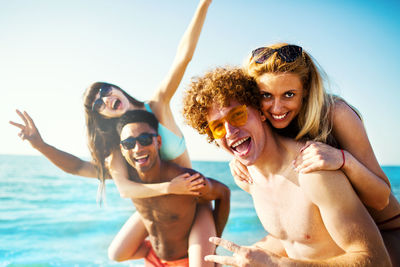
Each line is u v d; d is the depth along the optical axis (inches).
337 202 62.9
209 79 76.9
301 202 71.3
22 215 455.8
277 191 76.6
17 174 784.9
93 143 136.2
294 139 78.7
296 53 76.7
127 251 132.3
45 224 400.5
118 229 381.1
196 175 125.1
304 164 67.4
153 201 126.8
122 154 133.0
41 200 547.8
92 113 134.4
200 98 76.0
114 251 132.0
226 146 79.0
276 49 76.9
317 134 79.6
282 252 90.4
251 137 75.7
